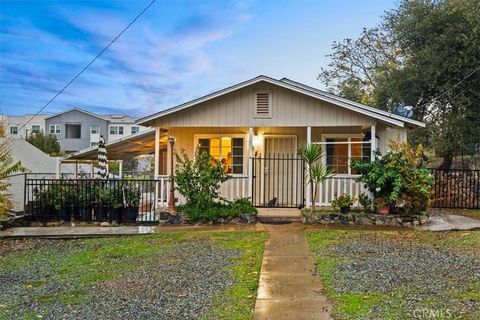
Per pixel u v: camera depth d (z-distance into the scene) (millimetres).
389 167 10750
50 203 11930
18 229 11000
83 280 6359
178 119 12680
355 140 13297
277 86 12289
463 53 16391
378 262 6852
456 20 16891
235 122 12492
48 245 9430
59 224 11766
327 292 5324
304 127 12977
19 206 13148
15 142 16766
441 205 14781
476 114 16953
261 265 6828
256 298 5152
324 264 6781
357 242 8586
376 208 10969
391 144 11172
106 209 11867
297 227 10562
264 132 13742
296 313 4582
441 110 18375
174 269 6812
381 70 24984
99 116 48312
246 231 10109
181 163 12281
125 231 10531
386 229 10180
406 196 10609
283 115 12344
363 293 5227
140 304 5117
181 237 9633
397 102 19359
